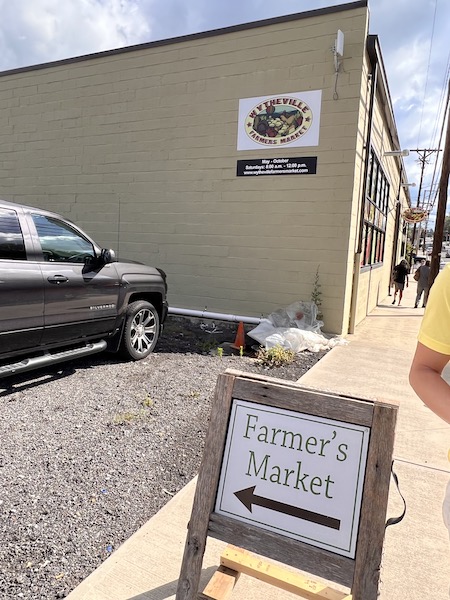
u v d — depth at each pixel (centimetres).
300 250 781
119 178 922
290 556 154
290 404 164
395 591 210
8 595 197
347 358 639
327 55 731
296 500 158
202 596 168
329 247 760
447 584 215
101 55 908
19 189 1034
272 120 779
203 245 858
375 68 789
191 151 851
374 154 953
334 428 157
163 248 894
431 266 1116
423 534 253
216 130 826
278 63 767
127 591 202
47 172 997
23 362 417
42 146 995
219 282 850
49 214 446
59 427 361
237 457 168
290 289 795
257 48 779
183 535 240
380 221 1238
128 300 542
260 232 809
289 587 176
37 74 983
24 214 416
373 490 147
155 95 870
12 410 390
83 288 466
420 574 221
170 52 847
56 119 973
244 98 797
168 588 204
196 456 327
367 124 811
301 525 156
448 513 148
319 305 774
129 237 923
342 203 744
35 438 340
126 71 891
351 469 153
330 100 737
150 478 296
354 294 830
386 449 149
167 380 491
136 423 375
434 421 416
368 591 142
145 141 889
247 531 161
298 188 772
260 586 209
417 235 5238
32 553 223
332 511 153
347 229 745
